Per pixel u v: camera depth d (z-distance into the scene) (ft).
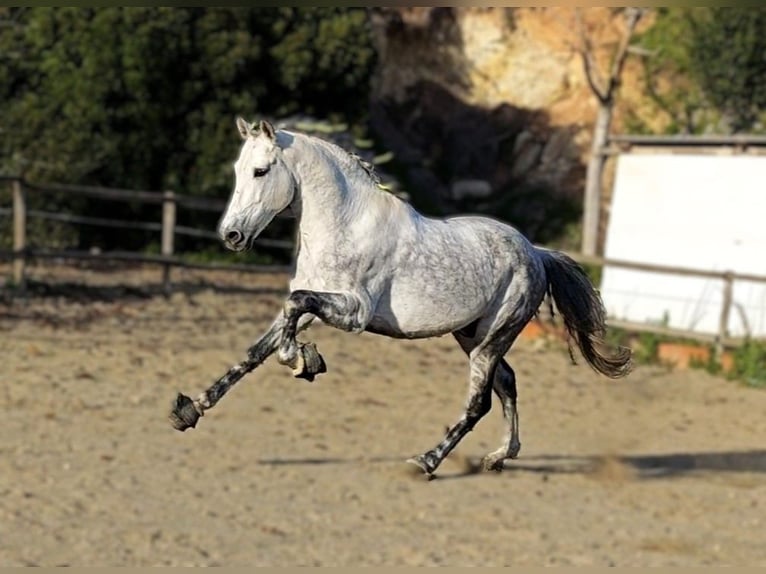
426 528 30.89
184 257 79.92
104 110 77.87
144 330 56.59
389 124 104.94
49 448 36.35
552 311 29.07
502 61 103.91
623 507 34.09
